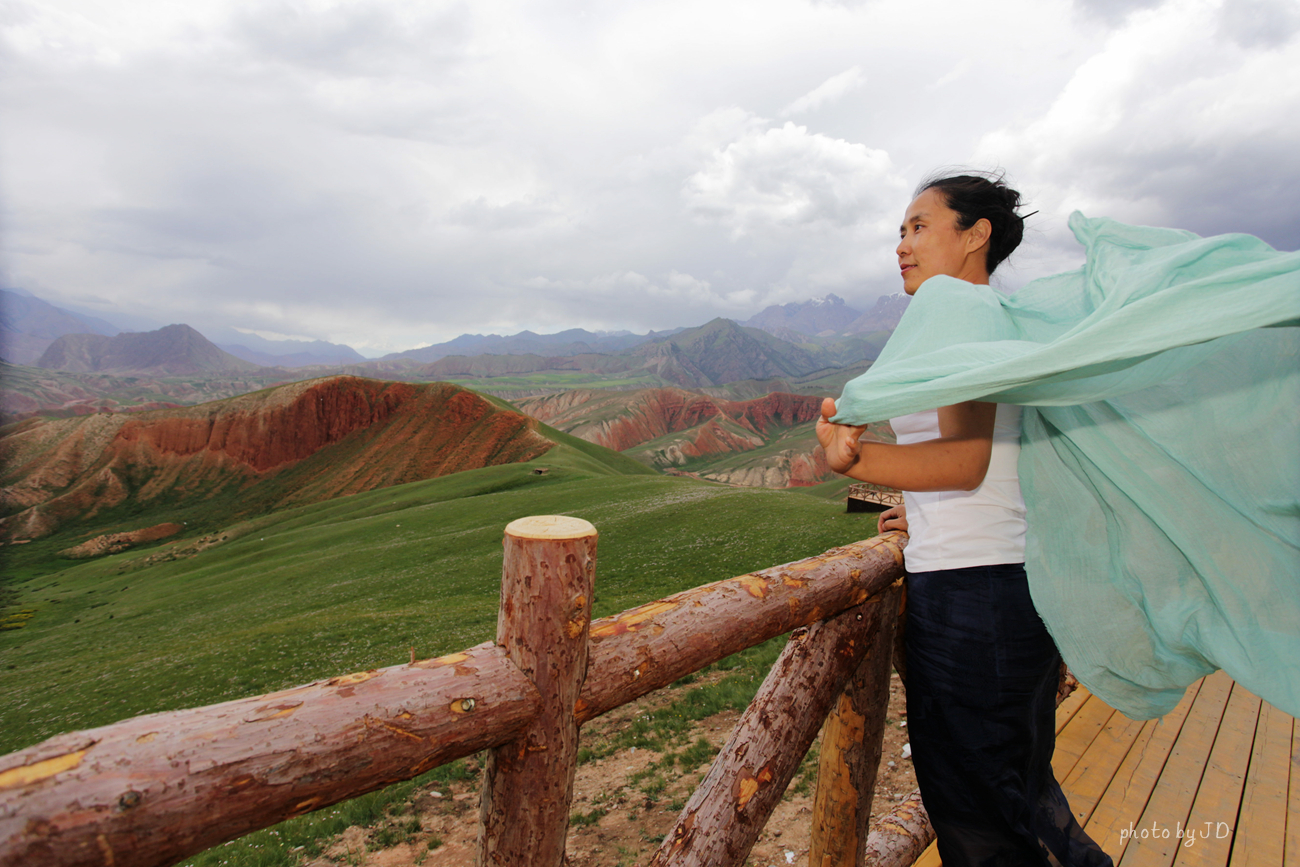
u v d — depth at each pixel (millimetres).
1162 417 1539
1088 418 1654
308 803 912
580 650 1243
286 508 143375
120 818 721
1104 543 1665
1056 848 1843
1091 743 3879
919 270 2098
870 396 1529
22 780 692
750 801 1768
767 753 1817
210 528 137875
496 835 1293
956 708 1814
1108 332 1294
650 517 49750
